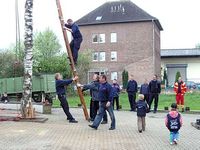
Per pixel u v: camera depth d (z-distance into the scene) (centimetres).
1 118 1814
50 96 3503
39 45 6519
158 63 7475
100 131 1562
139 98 1583
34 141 1293
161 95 4738
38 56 6278
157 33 7362
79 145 1241
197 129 1711
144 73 6794
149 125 1817
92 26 7038
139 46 6831
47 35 6612
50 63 5303
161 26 7469
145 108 1574
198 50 8375
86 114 1936
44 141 1296
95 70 6950
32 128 1570
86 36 7056
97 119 1612
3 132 1459
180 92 2734
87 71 5950
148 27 6812
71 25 1959
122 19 6900
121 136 1446
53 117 2052
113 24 6950
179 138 1435
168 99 4109
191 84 6769
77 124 1761
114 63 6925
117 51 6919
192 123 1869
